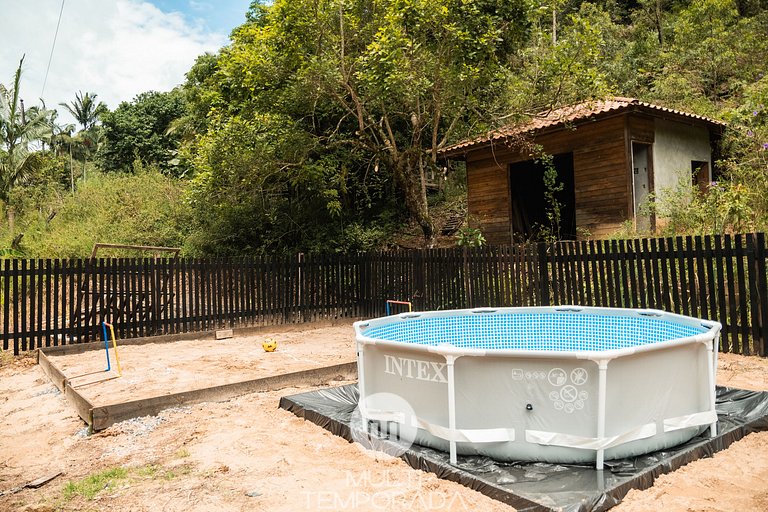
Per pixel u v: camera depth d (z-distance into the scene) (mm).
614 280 7980
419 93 10883
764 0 23859
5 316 8312
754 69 18516
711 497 3021
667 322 4750
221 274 10406
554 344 5594
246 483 3447
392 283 11445
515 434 3477
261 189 14078
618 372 3350
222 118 12898
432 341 5527
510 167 14344
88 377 6500
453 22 9641
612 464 3357
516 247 9156
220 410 5215
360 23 11539
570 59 10617
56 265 8727
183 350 8516
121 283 9367
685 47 21734
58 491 3559
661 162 12516
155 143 35344
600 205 12328
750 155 11492
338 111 13781
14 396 6383
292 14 10320
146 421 4957
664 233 10359
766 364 6137
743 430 4016
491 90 11930
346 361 7172
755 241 6547
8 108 23953
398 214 17875
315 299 11539
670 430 3588
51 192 22219
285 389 6004
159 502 3217
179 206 18891
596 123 12375
